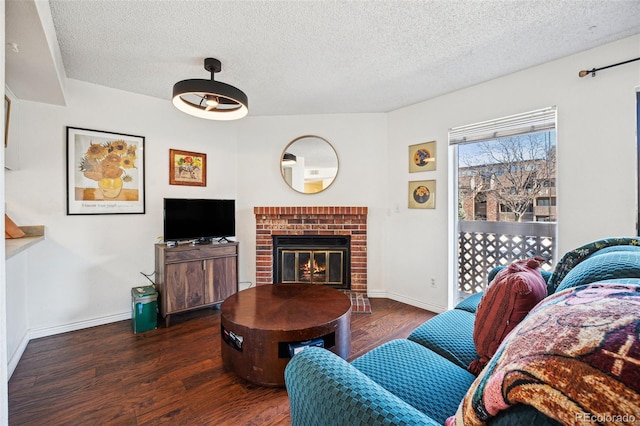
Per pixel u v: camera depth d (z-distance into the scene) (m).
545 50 2.09
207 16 1.70
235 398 1.63
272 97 2.99
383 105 3.23
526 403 0.46
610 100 1.97
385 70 2.41
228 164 3.51
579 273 0.99
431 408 0.93
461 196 2.95
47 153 2.39
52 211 2.42
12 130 2.17
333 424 0.72
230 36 1.91
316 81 2.62
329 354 0.95
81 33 1.85
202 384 1.76
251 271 3.60
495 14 1.71
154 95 2.90
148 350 2.17
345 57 2.20
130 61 2.22
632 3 1.60
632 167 1.90
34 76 1.92
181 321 2.74
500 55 2.17
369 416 0.67
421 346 1.35
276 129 3.55
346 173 3.51
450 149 2.92
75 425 1.43
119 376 1.84
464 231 2.94
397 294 3.39
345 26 1.81
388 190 3.46
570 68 2.15
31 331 2.32
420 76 2.52
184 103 2.16
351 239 3.44
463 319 1.64
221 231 3.16
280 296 2.25
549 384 0.44
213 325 2.65
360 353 2.15
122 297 2.78
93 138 2.60
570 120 2.15
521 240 2.54
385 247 3.50
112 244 2.72
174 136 3.09
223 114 2.31
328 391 0.77
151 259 2.94
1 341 0.85
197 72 2.42
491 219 2.74
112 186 2.71
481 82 2.64
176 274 2.69
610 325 0.46
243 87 2.74
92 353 2.12
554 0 1.58
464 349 1.32
